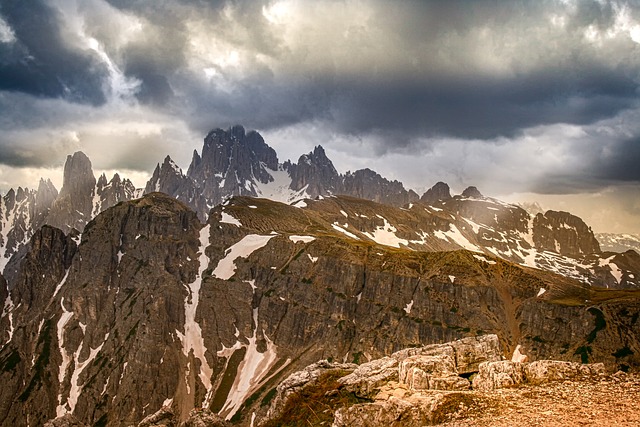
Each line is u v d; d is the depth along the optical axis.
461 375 77.88
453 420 57.88
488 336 83.19
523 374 67.19
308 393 88.62
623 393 57.75
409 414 60.97
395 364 84.81
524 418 54.47
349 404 81.19
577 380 64.44
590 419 51.88
